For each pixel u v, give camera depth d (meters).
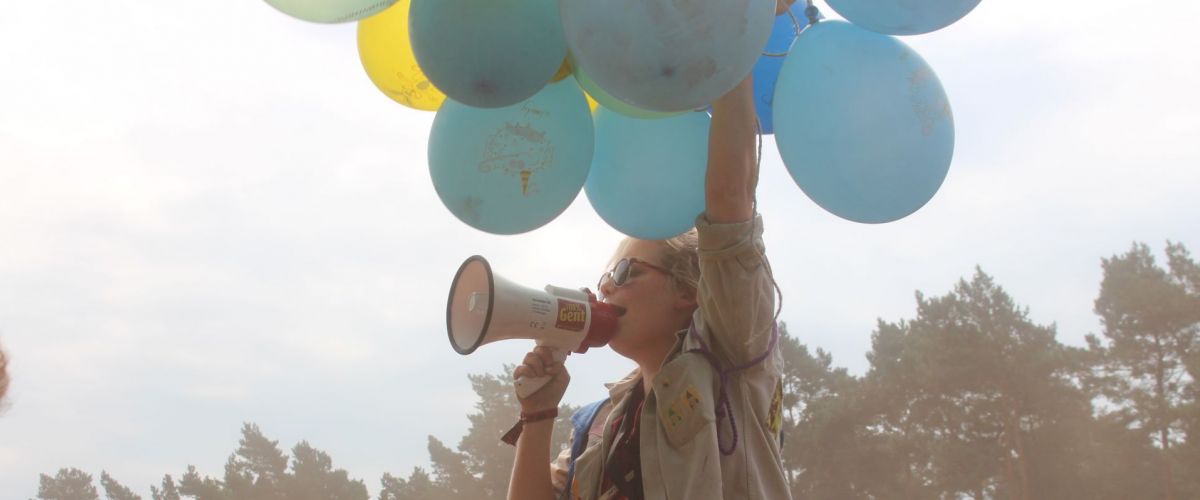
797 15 2.36
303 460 35.00
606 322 2.47
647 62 1.59
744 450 2.22
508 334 2.33
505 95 1.91
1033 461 31.05
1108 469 30.17
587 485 2.51
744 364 2.26
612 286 2.56
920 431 33.75
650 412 2.30
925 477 33.06
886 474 33.31
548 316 2.37
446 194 2.25
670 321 2.50
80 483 36.06
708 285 2.17
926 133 2.05
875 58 2.07
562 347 2.48
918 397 34.12
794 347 37.03
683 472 2.15
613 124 2.39
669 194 2.32
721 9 1.57
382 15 2.38
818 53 2.11
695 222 2.18
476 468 34.09
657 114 2.16
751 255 2.14
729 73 1.65
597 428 2.71
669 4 1.56
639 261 2.54
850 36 2.12
